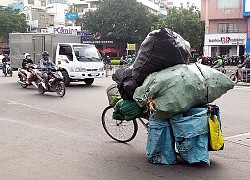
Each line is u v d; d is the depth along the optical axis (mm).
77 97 12219
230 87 5117
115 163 5074
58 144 6102
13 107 10039
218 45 43469
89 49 16016
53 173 4645
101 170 4770
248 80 17375
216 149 4930
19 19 53000
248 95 13266
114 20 48500
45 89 12859
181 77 4660
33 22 60875
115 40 51219
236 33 42188
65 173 4648
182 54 4977
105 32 49875
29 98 12008
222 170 4773
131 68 5410
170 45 4902
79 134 6852
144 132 7059
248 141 6371
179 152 4914
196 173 4648
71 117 8555
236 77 17766
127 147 5953
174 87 4602
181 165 4961
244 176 4559
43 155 5445
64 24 70250
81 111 9383
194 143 4816
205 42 44062
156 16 52344
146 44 5074
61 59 15703
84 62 15406
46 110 9539
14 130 7145
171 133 4945
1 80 19328
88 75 15453
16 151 5648
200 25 46094
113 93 6211
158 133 4926
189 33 45156
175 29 45250
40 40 17078
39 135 6734
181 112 4820
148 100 4750
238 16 41875
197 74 4816
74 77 15375
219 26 43625
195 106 4980
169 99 4602
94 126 7566
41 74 13062
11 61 18859
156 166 4934
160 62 4945
